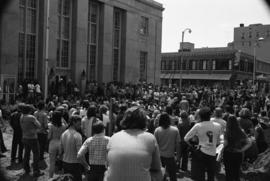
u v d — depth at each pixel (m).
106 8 34.31
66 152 6.97
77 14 30.66
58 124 8.07
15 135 10.22
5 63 23.84
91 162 6.42
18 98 21.34
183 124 9.20
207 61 65.38
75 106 13.70
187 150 9.41
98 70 34.31
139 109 4.18
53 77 26.38
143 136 3.98
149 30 41.97
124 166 3.80
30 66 26.80
